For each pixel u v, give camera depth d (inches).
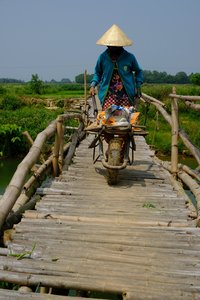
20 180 165.9
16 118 765.9
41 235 145.3
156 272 121.1
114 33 207.6
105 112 199.6
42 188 202.1
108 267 123.0
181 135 253.9
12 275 115.1
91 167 249.4
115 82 220.1
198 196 202.5
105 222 162.9
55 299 105.7
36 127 724.7
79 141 357.4
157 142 713.0
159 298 106.8
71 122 580.4
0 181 490.6
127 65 216.4
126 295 107.4
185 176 241.4
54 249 134.3
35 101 1171.9
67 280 113.8
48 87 1833.2
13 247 133.9
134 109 211.2
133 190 206.7
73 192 199.2
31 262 123.2
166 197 197.0
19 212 174.1
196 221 162.2
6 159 650.2
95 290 112.0
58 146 244.4
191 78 1561.3
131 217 167.9
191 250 136.7
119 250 136.8
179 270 122.6
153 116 852.0
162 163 285.6
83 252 133.2
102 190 205.3
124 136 200.8
